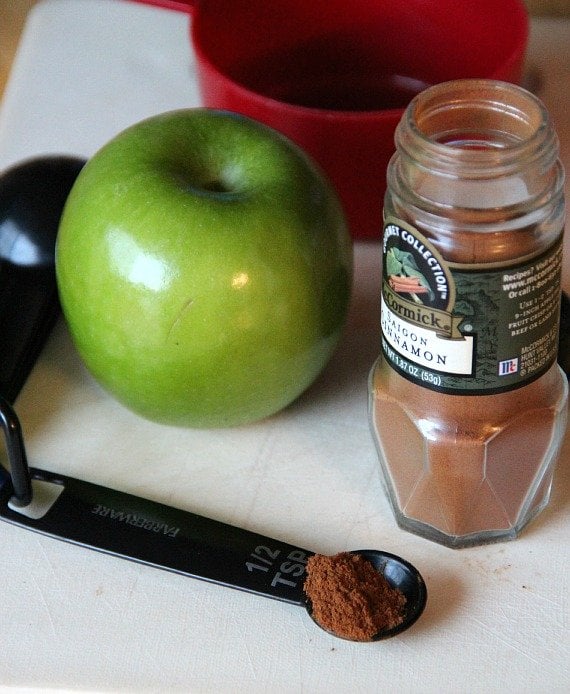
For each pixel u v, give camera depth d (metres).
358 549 0.41
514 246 0.36
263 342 0.40
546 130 0.36
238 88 0.45
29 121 0.56
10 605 0.40
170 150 0.41
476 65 0.51
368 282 0.48
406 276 0.37
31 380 0.46
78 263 0.41
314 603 0.39
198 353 0.40
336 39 0.53
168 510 0.41
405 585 0.39
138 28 0.60
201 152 0.41
